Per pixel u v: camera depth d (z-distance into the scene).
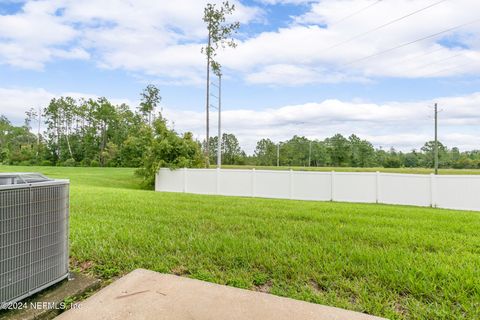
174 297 2.29
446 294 2.36
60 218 2.53
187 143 17.36
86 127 50.31
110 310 2.10
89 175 22.31
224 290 2.43
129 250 3.44
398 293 2.44
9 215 2.06
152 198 8.16
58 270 2.50
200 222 5.00
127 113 51.06
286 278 2.73
